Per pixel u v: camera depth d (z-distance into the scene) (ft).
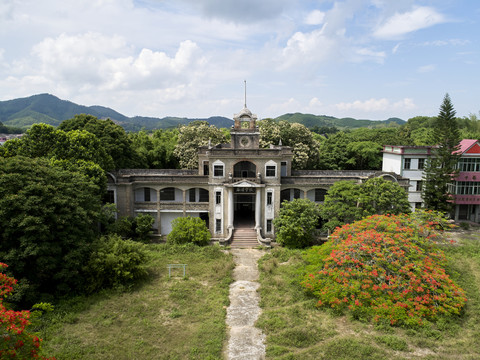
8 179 67.67
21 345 35.35
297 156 156.25
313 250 88.38
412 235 76.74
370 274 65.26
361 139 200.75
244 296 75.51
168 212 128.47
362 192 108.58
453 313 62.39
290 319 63.98
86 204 87.15
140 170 139.44
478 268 83.25
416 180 130.00
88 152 110.22
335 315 64.69
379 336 56.24
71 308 68.23
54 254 70.74
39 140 103.81
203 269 90.43
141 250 83.76
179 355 53.57
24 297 65.72
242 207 145.48
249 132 130.72
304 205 110.11
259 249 110.73
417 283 63.21
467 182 133.49
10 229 64.69
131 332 60.39
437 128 129.90
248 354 53.78
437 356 51.39
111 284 77.61
